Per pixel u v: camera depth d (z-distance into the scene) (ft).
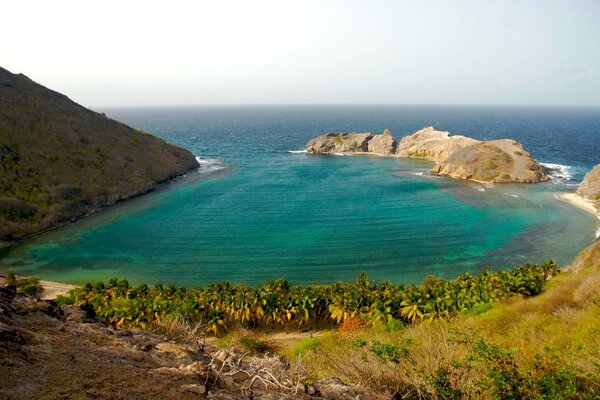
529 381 32.76
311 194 387.34
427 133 632.79
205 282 213.66
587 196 347.77
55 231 283.59
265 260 239.91
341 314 145.89
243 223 303.68
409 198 367.45
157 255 247.29
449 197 367.86
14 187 298.76
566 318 63.16
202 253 250.16
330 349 61.31
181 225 299.17
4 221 266.77
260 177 465.88
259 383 28.48
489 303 122.11
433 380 34.78
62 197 314.35
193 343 38.14
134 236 277.23
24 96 410.31
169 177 439.22
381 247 256.93
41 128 379.76
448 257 241.14
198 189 404.77
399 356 39.24
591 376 33.24
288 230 288.71
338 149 654.53
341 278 217.15
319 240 269.64
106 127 465.47
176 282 213.46
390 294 146.10
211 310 144.15
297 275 221.05
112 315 128.47
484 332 63.72
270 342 124.67
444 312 129.70
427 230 284.82
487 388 33.24
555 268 167.22
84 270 225.76
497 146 474.08
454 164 462.19
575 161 551.18
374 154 631.97
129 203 353.72
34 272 221.87
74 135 403.13
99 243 264.72
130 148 449.48
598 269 114.52
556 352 42.50
